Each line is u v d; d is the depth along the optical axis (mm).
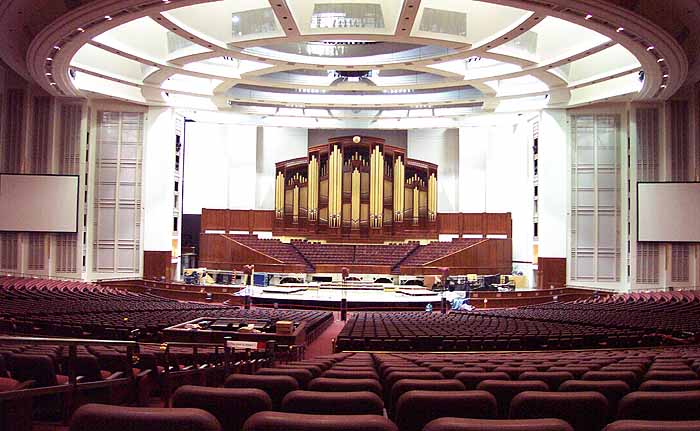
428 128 26734
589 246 21516
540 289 21484
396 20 14594
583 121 21734
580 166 21703
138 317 11609
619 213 21250
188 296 21062
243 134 26859
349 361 6500
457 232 25828
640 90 18906
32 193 20969
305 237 25609
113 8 12750
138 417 1792
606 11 12445
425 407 2639
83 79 20188
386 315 16391
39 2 13477
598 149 21531
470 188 26422
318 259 24172
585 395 2660
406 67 17734
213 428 1787
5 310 10805
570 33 16312
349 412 2547
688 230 20031
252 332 10609
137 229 22500
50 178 21062
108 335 9602
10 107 21203
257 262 23469
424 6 15148
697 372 4742
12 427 3135
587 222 21562
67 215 21125
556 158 21891
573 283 21625
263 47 16719
